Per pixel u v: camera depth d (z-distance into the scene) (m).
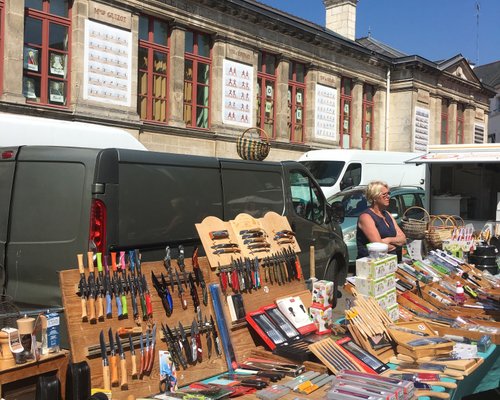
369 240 5.56
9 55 12.82
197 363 3.72
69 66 14.28
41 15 13.71
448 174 11.70
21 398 2.87
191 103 17.83
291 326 4.25
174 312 3.73
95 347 3.26
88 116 14.34
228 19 18.44
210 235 4.26
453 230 9.02
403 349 4.07
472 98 31.64
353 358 3.78
